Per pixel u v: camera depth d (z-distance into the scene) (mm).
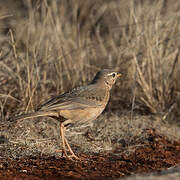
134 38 14516
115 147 11469
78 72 14227
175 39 14750
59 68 14109
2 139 11070
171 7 16969
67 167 9516
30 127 11766
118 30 17281
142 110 13719
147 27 14383
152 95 13742
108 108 13797
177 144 11930
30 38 14602
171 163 10234
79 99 10414
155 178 7984
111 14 19109
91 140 11758
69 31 17359
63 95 10523
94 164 9906
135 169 9648
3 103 13156
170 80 14125
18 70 13156
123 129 12453
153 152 11180
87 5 19844
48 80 13930
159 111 13531
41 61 13969
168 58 14383
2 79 13773
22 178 8562
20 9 18953
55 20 16125
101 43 16125
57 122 12398
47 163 9758
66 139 10742
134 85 12969
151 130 12547
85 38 16781
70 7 19781
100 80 11219
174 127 13078
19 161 9820
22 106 12859
